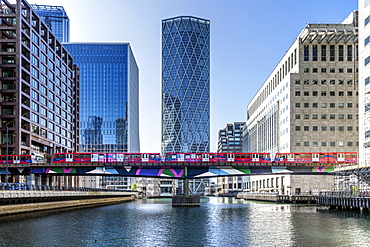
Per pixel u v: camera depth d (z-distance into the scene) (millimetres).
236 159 98062
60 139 164125
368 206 76250
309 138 165250
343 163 98000
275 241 44375
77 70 199125
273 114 195000
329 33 156250
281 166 98062
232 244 42844
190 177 99812
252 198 183375
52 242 43188
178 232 51938
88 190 119188
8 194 61188
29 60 132500
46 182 137500
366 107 107688
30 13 135750
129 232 51656
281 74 188000
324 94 167000
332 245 41688
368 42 106688
